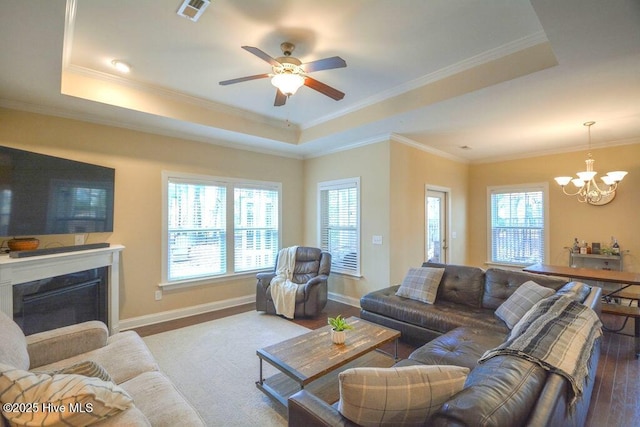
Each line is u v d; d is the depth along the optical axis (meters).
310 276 4.54
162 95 3.48
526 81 2.64
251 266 4.98
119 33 2.37
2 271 2.31
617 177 3.91
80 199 3.16
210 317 4.15
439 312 2.92
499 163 5.91
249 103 3.87
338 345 2.31
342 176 5.03
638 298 3.39
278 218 5.36
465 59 2.79
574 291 2.35
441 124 3.87
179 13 2.13
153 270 3.96
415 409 1.06
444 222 5.65
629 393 2.29
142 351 1.96
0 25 1.89
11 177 2.53
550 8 1.74
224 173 4.67
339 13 2.16
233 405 2.19
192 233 4.34
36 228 2.72
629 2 1.67
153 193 3.97
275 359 2.10
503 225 5.86
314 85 2.57
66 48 2.56
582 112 3.41
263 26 2.30
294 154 5.55
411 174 4.80
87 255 3.10
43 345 1.78
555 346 1.31
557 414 1.03
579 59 2.28
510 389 1.02
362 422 1.08
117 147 3.71
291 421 1.29
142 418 1.13
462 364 1.88
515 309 2.54
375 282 4.52
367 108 3.84
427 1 2.03
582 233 4.98
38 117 3.21
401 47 2.59
